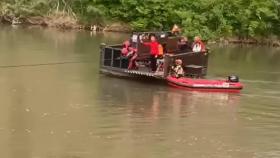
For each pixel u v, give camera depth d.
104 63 27.62
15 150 16.62
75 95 23.28
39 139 17.66
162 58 26.55
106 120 20.02
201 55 27.91
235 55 38.47
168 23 47.62
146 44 26.77
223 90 25.48
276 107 23.19
